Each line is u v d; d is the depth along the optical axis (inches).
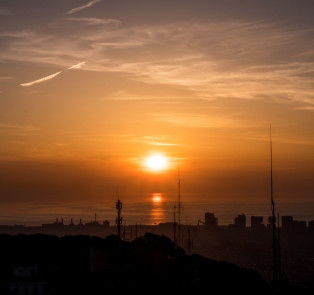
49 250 3046.3
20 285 2536.9
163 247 3314.5
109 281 2819.9
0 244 3073.3
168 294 2815.0
